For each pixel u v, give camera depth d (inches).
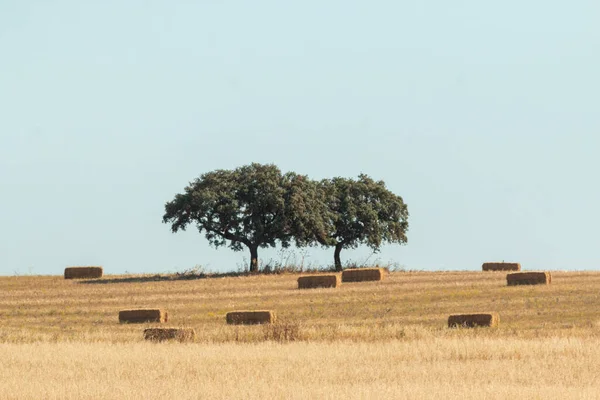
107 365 5137.8
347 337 6510.8
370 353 5477.4
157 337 6609.3
